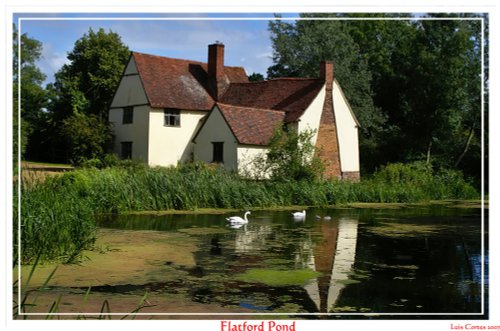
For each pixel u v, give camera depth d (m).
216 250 14.44
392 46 52.31
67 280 10.88
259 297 10.05
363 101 47.00
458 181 37.44
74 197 16.83
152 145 38.50
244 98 42.50
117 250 13.96
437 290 10.88
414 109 47.12
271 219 21.72
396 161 47.00
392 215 24.53
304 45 48.59
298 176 30.14
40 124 50.53
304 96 39.31
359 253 14.59
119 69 50.62
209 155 36.69
